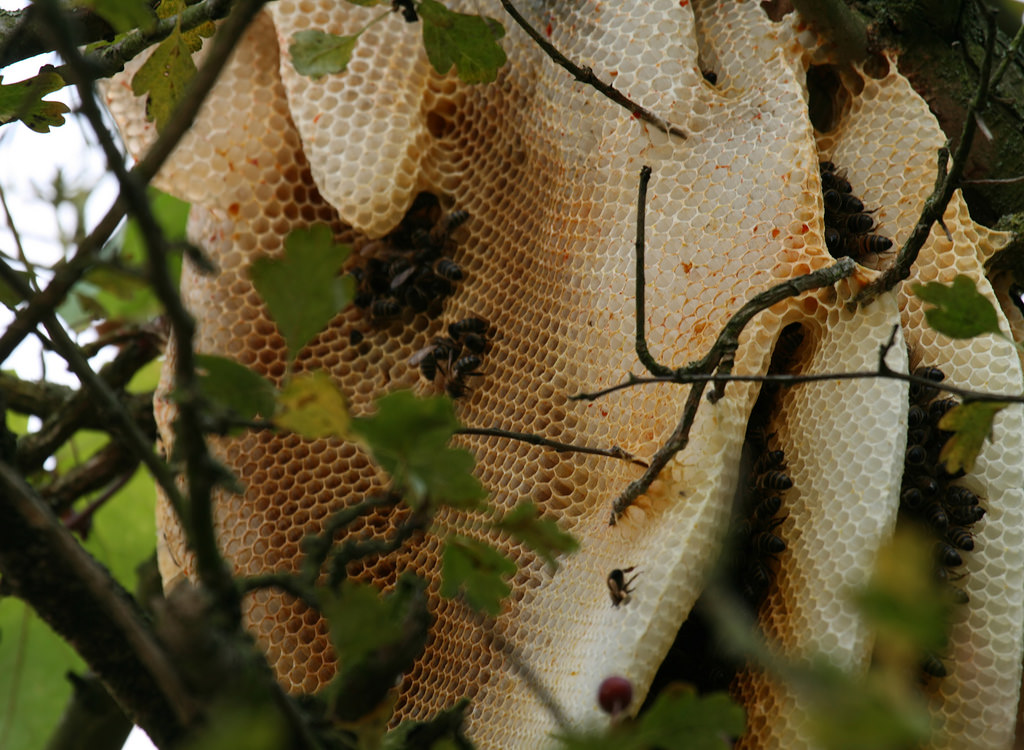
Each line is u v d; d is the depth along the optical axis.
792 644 1.78
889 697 1.30
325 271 1.62
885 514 1.78
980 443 1.69
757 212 1.83
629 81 1.88
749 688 1.80
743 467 1.83
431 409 1.61
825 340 1.82
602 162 1.88
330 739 1.66
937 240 1.86
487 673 1.83
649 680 1.77
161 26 1.78
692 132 1.87
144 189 1.51
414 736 1.72
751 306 1.78
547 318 1.88
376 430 1.61
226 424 1.62
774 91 1.86
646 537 1.79
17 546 1.63
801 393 1.82
